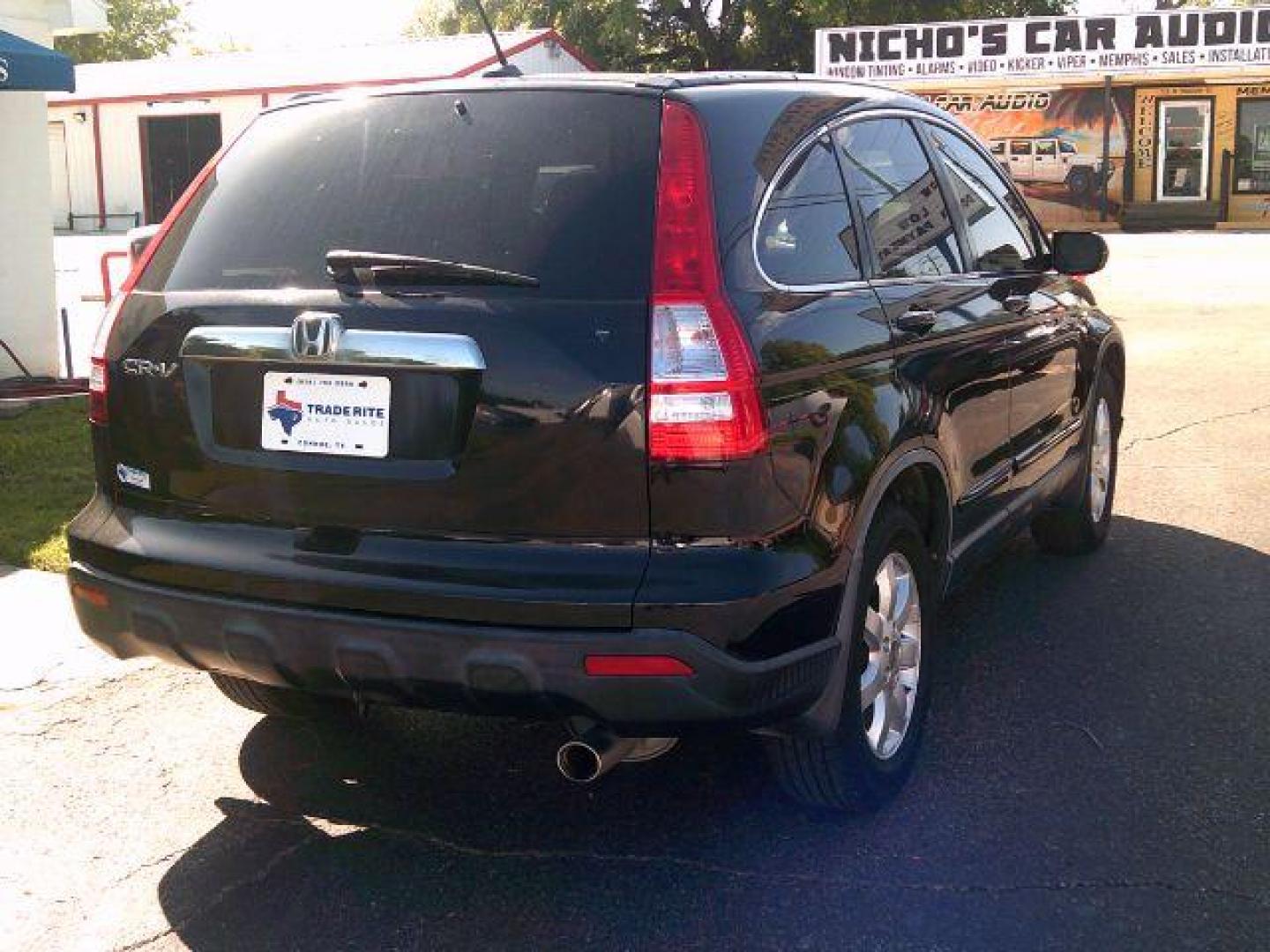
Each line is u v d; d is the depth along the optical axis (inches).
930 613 157.2
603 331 121.7
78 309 645.9
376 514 127.8
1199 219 1186.6
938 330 160.2
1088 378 227.5
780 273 133.3
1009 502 191.5
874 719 149.0
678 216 124.3
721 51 1571.1
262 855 143.5
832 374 134.0
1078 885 133.3
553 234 126.7
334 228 136.2
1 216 410.6
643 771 161.3
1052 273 216.8
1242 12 1144.2
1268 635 201.6
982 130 1234.6
